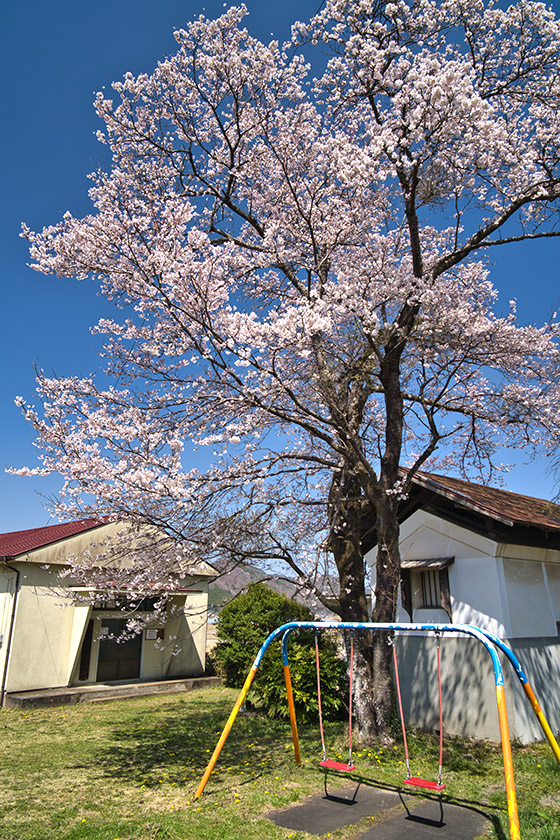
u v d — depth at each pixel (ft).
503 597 28.63
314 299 25.67
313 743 26.86
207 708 39.09
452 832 15.79
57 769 23.15
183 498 22.99
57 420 24.56
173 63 27.81
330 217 27.61
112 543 26.71
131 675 50.26
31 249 25.67
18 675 42.16
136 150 29.45
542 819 16.63
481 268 32.22
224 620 48.98
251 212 33.01
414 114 21.43
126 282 25.48
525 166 22.99
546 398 28.02
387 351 26.66
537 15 24.62
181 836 15.40
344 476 29.50
